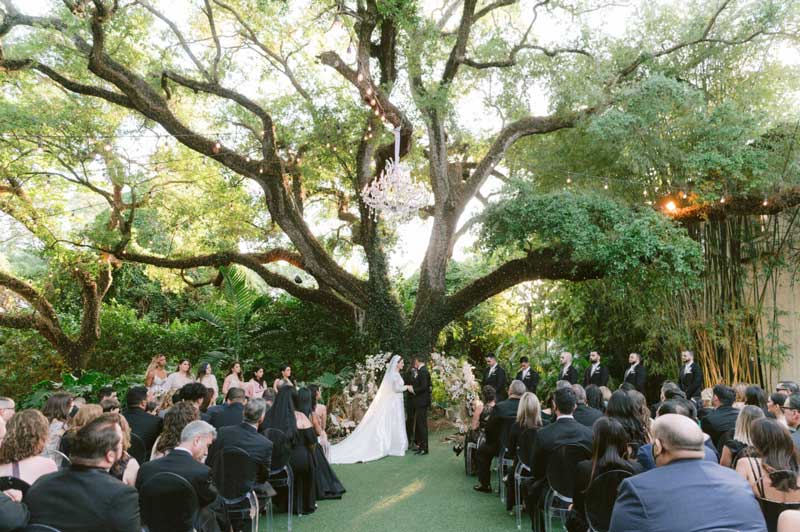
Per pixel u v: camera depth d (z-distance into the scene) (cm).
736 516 217
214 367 1482
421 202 737
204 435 390
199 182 1561
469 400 1020
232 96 1264
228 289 1538
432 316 1339
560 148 1317
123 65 1268
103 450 281
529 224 1091
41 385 1202
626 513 229
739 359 1157
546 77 1257
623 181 1166
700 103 1062
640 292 1140
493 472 855
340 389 1322
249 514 517
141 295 2125
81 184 1430
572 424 486
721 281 1178
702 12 1200
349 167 1520
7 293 1995
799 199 1054
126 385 1166
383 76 1340
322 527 608
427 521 620
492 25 1552
